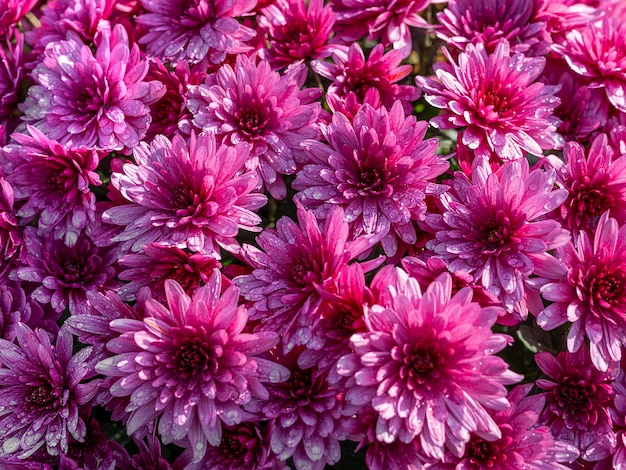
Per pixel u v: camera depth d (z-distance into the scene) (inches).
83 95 9.3
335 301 7.3
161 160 8.4
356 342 6.8
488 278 7.6
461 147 8.7
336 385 7.1
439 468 7.4
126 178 8.2
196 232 8.0
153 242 7.8
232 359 7.3
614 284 7.8
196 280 8.1
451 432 6.9
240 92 8.9
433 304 6.9
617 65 9.4
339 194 8.3
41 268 8.8
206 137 8.1
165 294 8.1
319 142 8.4
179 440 7.8
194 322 7.4
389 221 8.0
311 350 7.4
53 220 8.8
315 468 7.2
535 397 7.7
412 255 8.4
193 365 7.3
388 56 9.2
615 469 7.7
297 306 7.6
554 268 7.6
